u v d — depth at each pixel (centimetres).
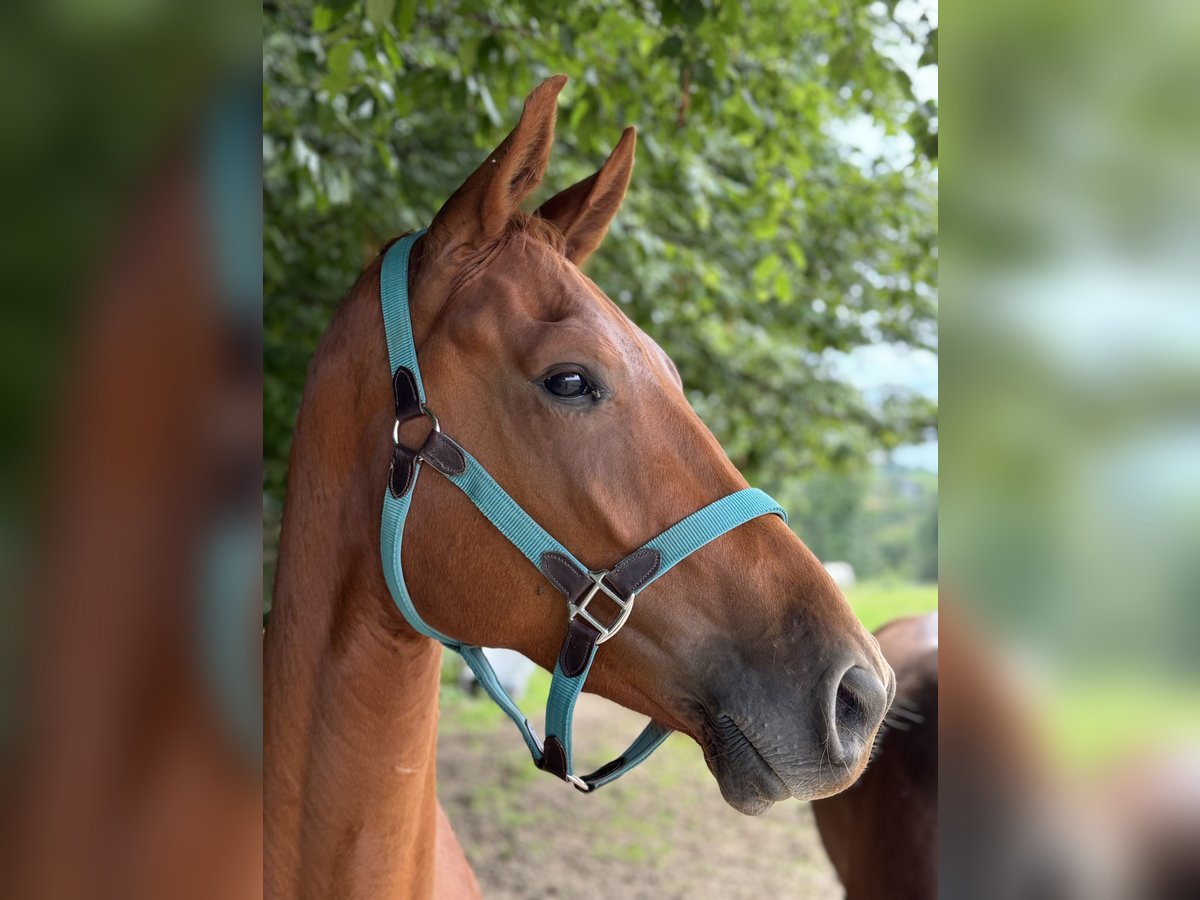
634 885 467
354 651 136
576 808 555
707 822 550
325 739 136
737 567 124
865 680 119
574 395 126
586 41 328
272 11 332
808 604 123
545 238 140
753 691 120
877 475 1839
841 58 349
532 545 127
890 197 546
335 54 277
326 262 439
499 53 295
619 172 154
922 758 241
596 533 126
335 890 136
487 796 561
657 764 640
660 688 127
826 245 557
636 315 470
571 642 127
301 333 450
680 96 335
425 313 135
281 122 349
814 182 468
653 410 129
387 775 137
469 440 129
